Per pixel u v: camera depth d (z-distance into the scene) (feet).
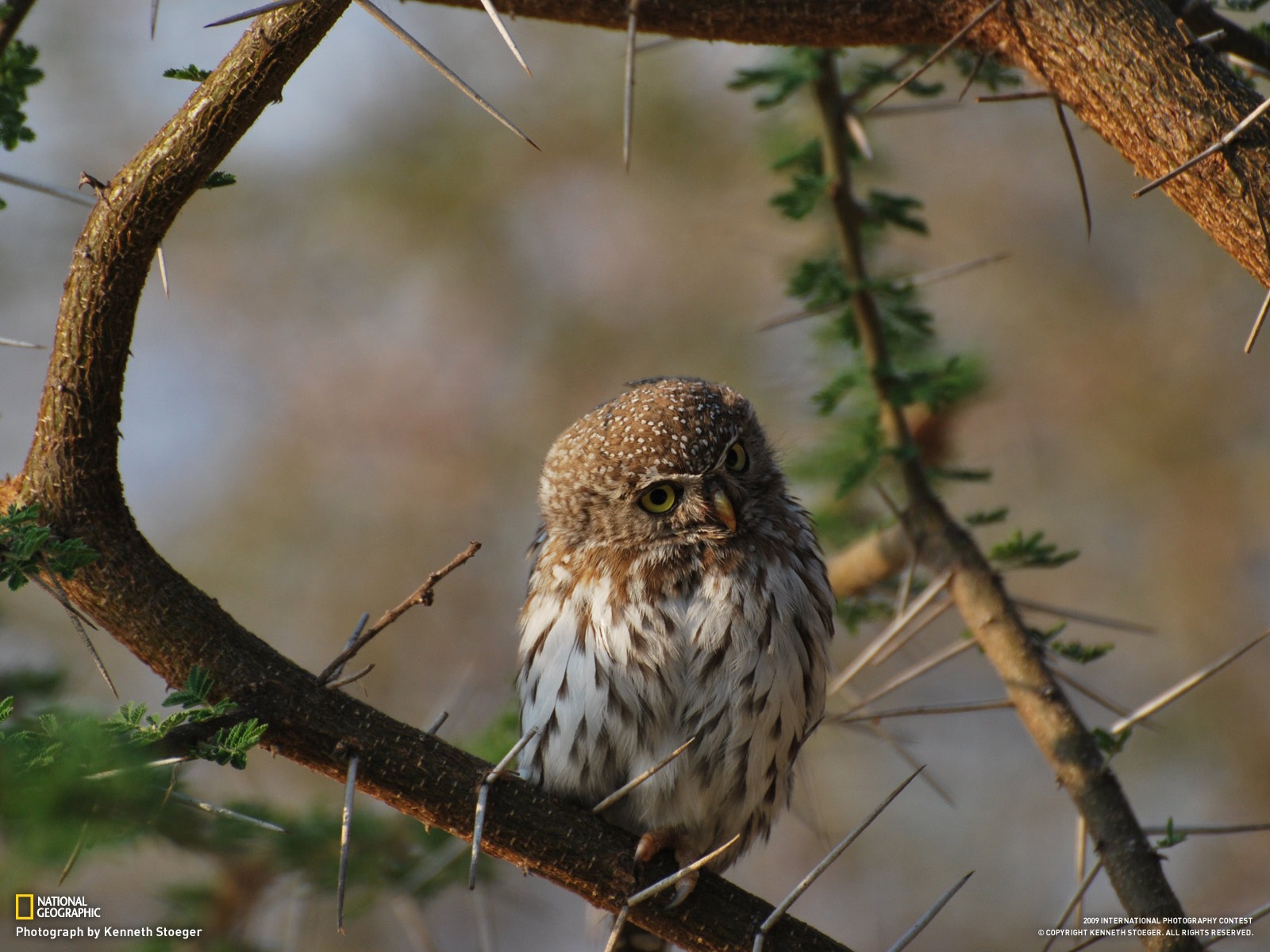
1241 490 54.19
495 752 29.40
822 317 35.76
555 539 29.96
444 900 47.98
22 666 27.37
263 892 29.04
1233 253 18.92
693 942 23.03
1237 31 22.11
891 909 49.78
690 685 27.45
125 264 18.94
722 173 57.26
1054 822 50.83
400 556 54.19
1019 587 54.08
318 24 17.95
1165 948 22.50
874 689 51.21
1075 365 56.34
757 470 30.22
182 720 18.07
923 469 29.99
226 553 53.72
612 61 56.44
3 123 22.24
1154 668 52.54
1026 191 57.88
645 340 56.95
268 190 57.00
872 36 21.26
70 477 19.69
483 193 57.62
